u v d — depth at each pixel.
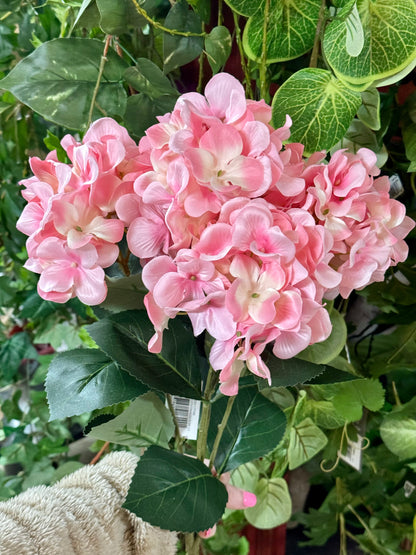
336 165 0.44
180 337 0.52
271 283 0.39
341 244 0.44
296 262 0.39
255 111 0.43
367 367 0.78
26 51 0.76
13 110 0.77
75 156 0.42
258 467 0.77
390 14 0.48
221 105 0.42
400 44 0.49
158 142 0.42
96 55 0.55
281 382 0.46
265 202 0.39
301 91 0.53
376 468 0.82
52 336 0.92
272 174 0.39
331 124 0.54
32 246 0.42
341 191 0.43
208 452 0.59
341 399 0.70
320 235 0.40
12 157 0.80
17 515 0.45
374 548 0.82
